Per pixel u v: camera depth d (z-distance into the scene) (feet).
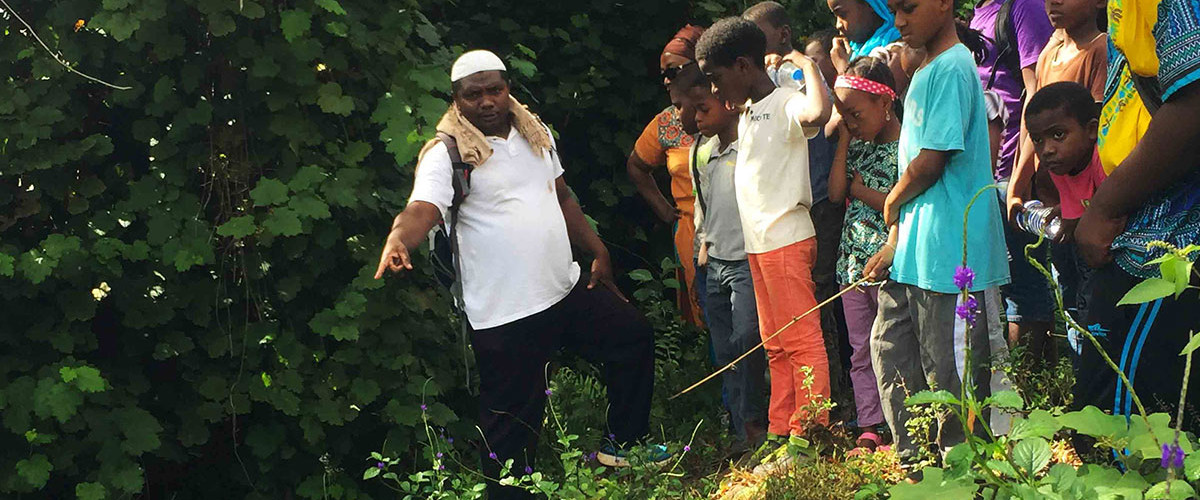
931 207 11.87
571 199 14.12
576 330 13.69
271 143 13.76
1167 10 8.14
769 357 14.23
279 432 13.79
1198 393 8.59
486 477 12.92
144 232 13.66
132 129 13.52
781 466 13.53
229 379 13.66
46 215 13.24
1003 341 12.23
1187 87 8.05
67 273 12.78
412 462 14.34
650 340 13.82
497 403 13.03
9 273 12.42
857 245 13.85
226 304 13.67
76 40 13.14
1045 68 15.43
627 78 19.53
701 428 15.90
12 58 13.07
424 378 14.16
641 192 18.02
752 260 14.08
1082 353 9.43
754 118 13.87
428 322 14.52
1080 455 9.60
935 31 11.96
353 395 13.79
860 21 15.28
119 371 13.41
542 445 14.87
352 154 13.78
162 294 13.47
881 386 12.79
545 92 19.11
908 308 12.50
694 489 13.75
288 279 13.74
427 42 14.99
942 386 11.98
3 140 12.89
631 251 19.70
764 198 13.76
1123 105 9.07
